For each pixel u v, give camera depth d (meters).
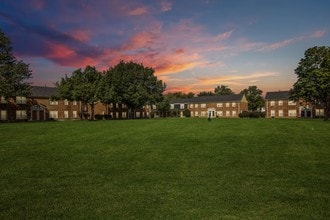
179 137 21.16
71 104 76.19
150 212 7.20
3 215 7.06
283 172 11.23
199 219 6.74
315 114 85.31
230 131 24.75
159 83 86.88
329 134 22.55
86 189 9.19
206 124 33.75
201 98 114.25
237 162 13.09
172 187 9.34
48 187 9.44
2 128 31.09
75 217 6.93
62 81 63.69
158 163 13.00
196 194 8.59
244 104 104.25
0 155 14.91
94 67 65.25
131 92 72.38
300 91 55.09
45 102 70.81
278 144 17.72
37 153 15.48
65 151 16.06
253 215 6.94
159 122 40.97
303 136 21.23
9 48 53.75
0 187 9.44
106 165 12.68
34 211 7.32
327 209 7.30
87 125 36.03
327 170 11.47
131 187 9.38
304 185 9.44
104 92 65.25
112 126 33.53
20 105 65.44
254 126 29.88
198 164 12.76
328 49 53.81
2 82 51.12
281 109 92.19
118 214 7.09
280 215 6.93
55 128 30.98
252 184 9.63
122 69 83.25
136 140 20.00
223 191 8.86
